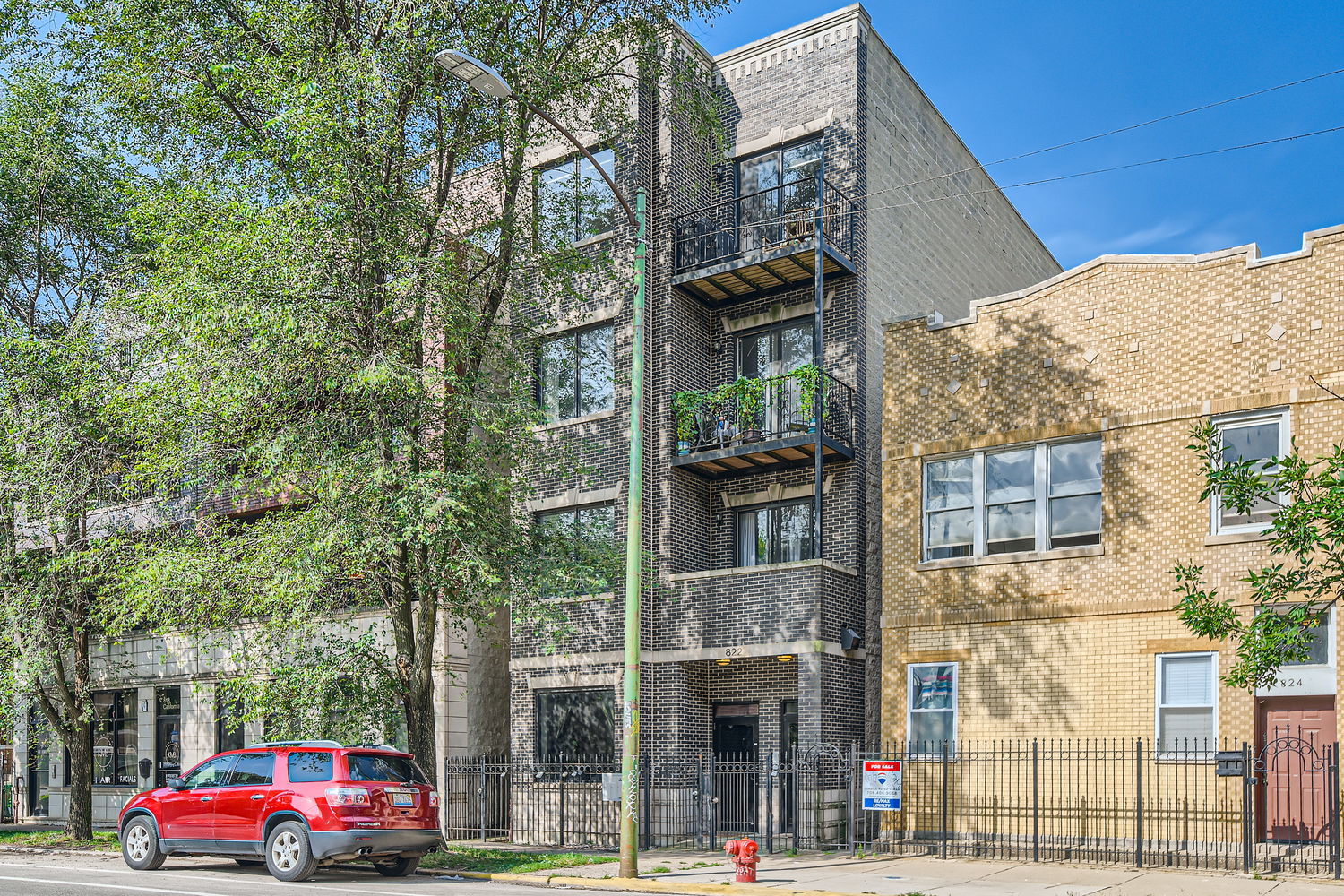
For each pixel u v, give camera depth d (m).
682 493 23.95
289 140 17.34
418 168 19.27
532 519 24.75
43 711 24.41
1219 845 17.28
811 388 22.05
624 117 22.52
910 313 25.95
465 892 14.81
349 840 15.60
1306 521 13.12
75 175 24.42
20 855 21.36
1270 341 18.06
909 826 20.12
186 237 17.59
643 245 17.03
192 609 18.95
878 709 22.83
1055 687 19.17
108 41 19.23
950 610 20.41
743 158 25.78
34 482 22.17
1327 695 16.97
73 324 22.94
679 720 22.77
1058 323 20.12
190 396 17.11
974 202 30.12
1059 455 19.89
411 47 17.81
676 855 19.20
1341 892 13.96
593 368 24.86
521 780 23.73
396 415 18.05
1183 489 18.48
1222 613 13.86
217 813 16.75
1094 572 19.09
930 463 21.23
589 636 23.55
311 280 16.86
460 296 19.16
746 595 22.25
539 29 20.47
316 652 18.58
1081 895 13.93
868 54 24.98
